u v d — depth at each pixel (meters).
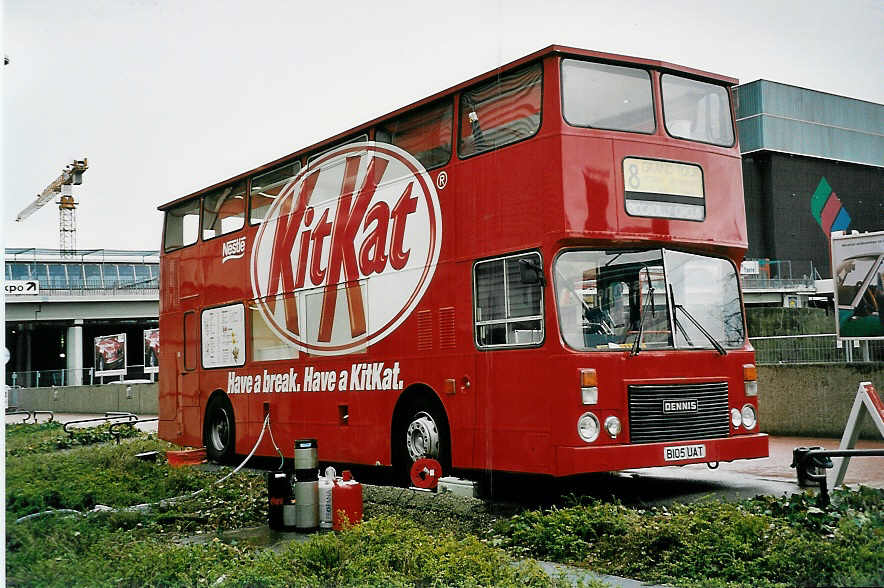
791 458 14.44
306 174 13.95
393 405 12.01
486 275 10.71
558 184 9.88
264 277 14.78
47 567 8.04
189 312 16.92
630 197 10.25
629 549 7.95
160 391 17.84
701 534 7.62
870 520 7.28
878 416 10.09
